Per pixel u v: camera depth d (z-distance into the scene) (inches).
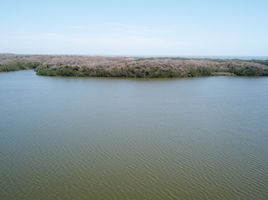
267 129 1090.1
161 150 871.7
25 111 1310.3
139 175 711.7
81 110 1343.5
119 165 765.3
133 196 618.8
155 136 995.9
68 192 631.8
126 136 991.6
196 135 1013.8
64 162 780.6
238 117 1259.2
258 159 813.2
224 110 1386.6
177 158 814.5
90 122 1149.1
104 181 681.0
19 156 815.7
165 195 623.2
